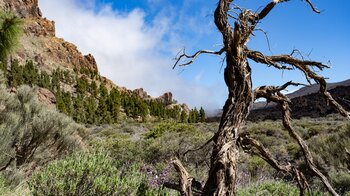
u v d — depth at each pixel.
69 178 3.06
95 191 3.01
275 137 16.41
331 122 29.16
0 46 4.72
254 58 2.10
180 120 106.50
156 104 120.19
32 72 90.12
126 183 3.12
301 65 2.10
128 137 23.09
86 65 179.00
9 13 4.72
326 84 2.08
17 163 6.12
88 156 3.71
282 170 1.94
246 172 7.30
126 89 174.38
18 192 4.15
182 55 2.11
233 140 1.81
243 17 2.00
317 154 8.66
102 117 81.88
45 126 6.64
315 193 4.19
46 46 161.62
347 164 7.50
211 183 1.72
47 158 6.62
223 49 2.07
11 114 6.62
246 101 1.93
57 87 90.88
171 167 4.77
